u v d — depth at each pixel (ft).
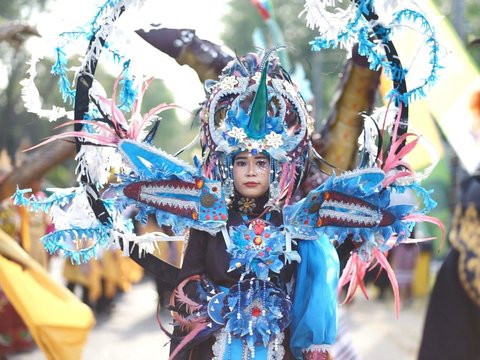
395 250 48.21
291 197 13.37
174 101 13.60
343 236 12.89
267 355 12.48
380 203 12.76
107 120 12.66
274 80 12.86
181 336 12.97
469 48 20.71
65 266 41.32
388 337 35.94
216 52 16.15
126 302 49.65
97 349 32.37
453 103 20.01
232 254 12.55
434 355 19.52
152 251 13.20
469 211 19.16
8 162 28.73
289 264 12.80
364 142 13.24
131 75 13.05
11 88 97.81
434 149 13.06
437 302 19.57
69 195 12.83
